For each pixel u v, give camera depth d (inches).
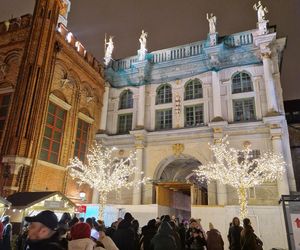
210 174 722.8
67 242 177.0
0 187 636.7
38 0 794.2
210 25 957.2
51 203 520.4
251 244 335.0
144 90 998.4
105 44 1151.6
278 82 836.6
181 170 1142.3
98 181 816.9
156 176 908.0
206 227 695.1
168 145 906.7
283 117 768.3
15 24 807.7
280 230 661.9
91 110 971.9
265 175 713.0
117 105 1042.1
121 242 296.2
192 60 970.1
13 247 444.8
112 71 1064.8
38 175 706.2
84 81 938.1
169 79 997.2
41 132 723.4
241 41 932.6
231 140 828.0
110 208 799.1
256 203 737.6
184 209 1090.1
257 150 792.9
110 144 985.5
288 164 749.9
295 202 311.4
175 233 339.0
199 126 876.0
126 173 881.5
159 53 1042.1
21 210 508.1
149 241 311.7
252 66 887.1
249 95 863.1
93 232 317.4
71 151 839.7
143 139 925.8
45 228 129.5
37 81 722.2
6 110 735.1
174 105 956.0
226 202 760.3
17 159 642.2
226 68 917.8
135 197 861.2
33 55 734.5
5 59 784.3
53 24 792.3
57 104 808.9
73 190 828.0
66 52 851.4
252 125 809.5
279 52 889.5
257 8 933.2
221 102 884.0
